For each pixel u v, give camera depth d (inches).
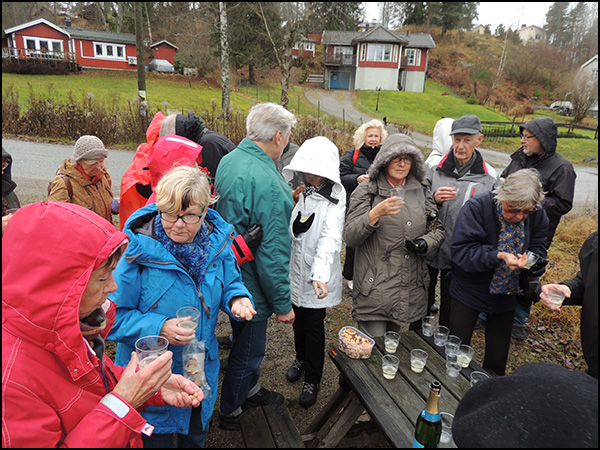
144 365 46.5
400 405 64.8
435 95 1293.1
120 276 56.1
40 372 37.5
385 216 89.8
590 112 977.5
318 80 1501.0
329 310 147.2
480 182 109.4
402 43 1339.8
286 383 107.0
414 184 93.9
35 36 900.0
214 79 1043.3
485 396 39.3
